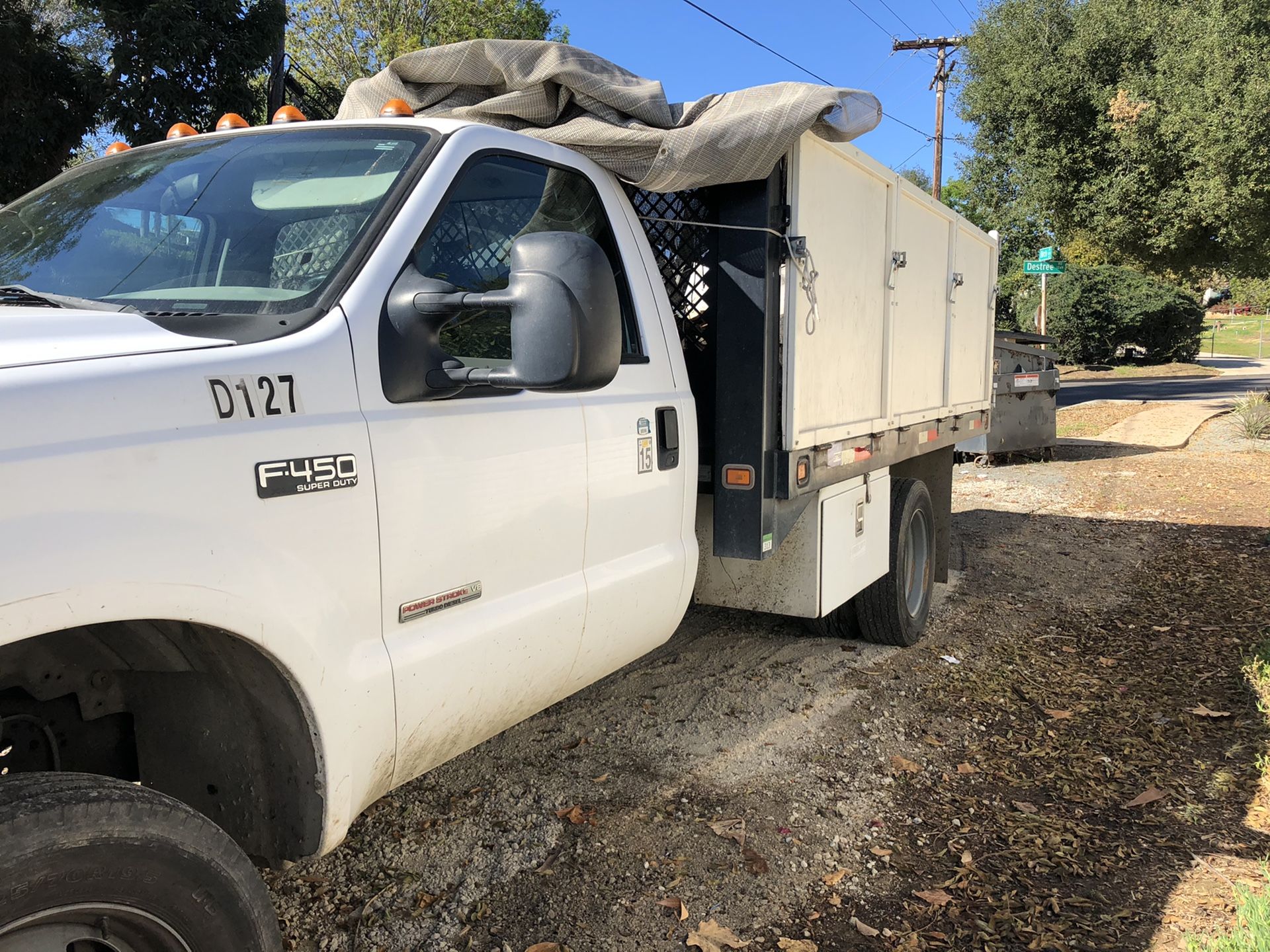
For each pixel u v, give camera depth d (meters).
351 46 23.02
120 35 12.00
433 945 2.68
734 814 3.45
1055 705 4.64
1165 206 17.67
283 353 1.93
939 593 6.70
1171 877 3.13
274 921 1.84
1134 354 40.16
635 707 4.41
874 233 4.39
